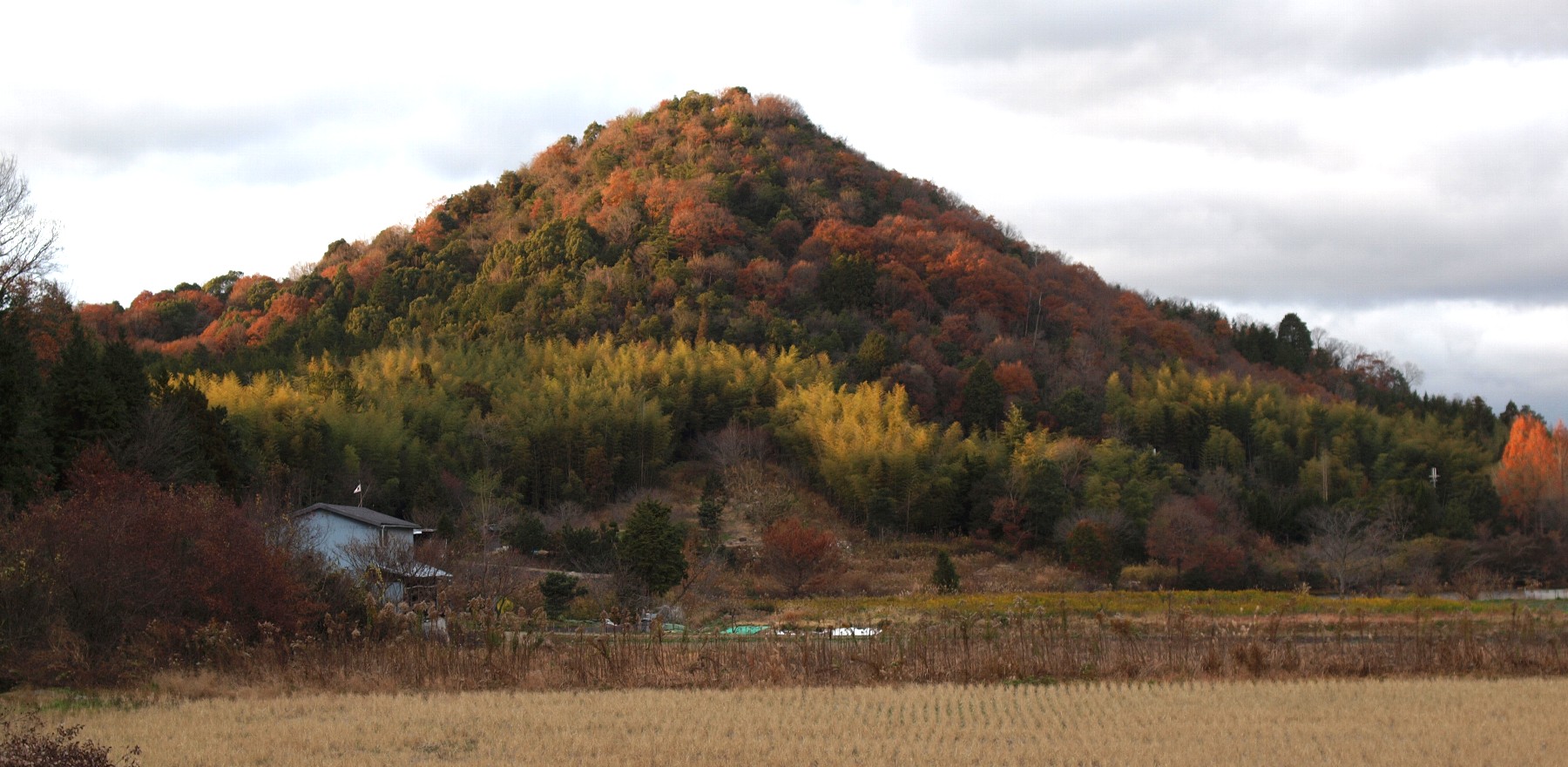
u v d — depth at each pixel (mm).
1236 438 91812
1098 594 50562
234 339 118375
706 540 66375
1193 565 61969
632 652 27812
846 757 17781
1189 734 19375
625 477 83125
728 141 153625
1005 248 140250
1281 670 25938
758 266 117062
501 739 18844
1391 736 19188
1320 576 63344
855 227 127500
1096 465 78438
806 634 31984
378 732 19359
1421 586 59031
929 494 74812
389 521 49094
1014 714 21000
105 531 25719
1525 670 26031
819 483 83438
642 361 94500
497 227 149250
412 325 116875
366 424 71625
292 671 24688
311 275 139125
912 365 98875
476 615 29438
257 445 64938
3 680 23438
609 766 17234
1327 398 119062
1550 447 82688
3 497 30953
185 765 17188
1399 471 87500
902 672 25578
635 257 122000
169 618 26031
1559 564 66750
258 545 28000
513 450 78062
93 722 20031
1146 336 124438
